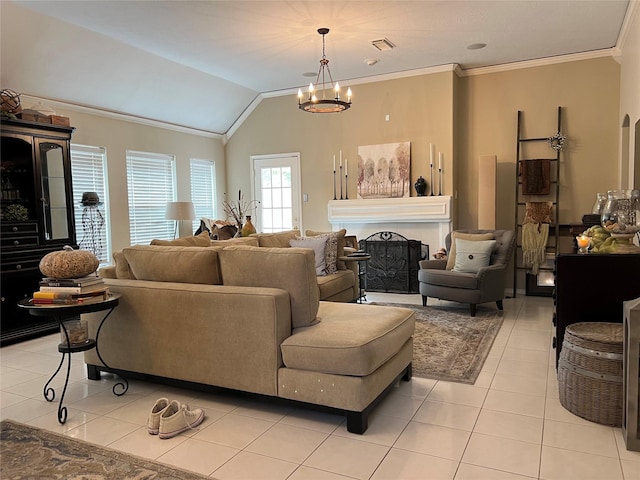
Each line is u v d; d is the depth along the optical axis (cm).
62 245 466
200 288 278
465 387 294
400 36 468
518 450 218
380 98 622
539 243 564
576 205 560
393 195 619
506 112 585
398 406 268
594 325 268
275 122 707
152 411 249
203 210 727
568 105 555
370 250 634
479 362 338
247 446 226
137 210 614
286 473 202
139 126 611
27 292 439
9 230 420
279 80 636
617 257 275
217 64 558
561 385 264
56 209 463
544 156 572
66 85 496
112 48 484
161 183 652
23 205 446
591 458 210
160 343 290
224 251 284
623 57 490
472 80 599
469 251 503
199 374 279
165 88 586
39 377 329
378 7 396
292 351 249
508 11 409
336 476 199
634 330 212
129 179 602
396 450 220
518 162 577
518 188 582
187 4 386
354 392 234
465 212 616
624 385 226
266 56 529
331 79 628
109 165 571
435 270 513
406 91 605
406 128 609
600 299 279
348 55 530
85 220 545
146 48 498
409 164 607
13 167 446
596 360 242
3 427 250
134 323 297
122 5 387
